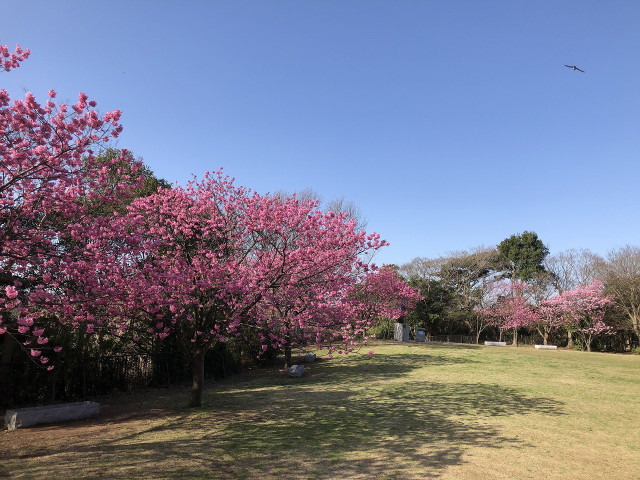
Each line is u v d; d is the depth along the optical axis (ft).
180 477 15.43
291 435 22.09
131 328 28.78
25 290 21.89
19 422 23.32
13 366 27.73
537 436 23.11
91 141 19.47
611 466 18.61
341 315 32.94
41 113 18.33
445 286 123.85
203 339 29.89
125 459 17.57
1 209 19.38
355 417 26.48
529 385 40.63
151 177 44.96
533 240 131.44
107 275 22.13
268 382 41.34
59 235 22.21
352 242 28.55
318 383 40.50
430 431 23.48
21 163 18.70
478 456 19.25
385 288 66.13
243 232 31.35
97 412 26.40
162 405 30.19
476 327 120.57
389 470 17.01
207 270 25.11
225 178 32.53
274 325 30.30
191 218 30.25
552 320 105.50
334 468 17.06
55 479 14.94
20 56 18.94
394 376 44.88
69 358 30.32
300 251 26.04
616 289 96.68
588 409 30.71
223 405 30.04
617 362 67.87
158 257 27.86
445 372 48.29
